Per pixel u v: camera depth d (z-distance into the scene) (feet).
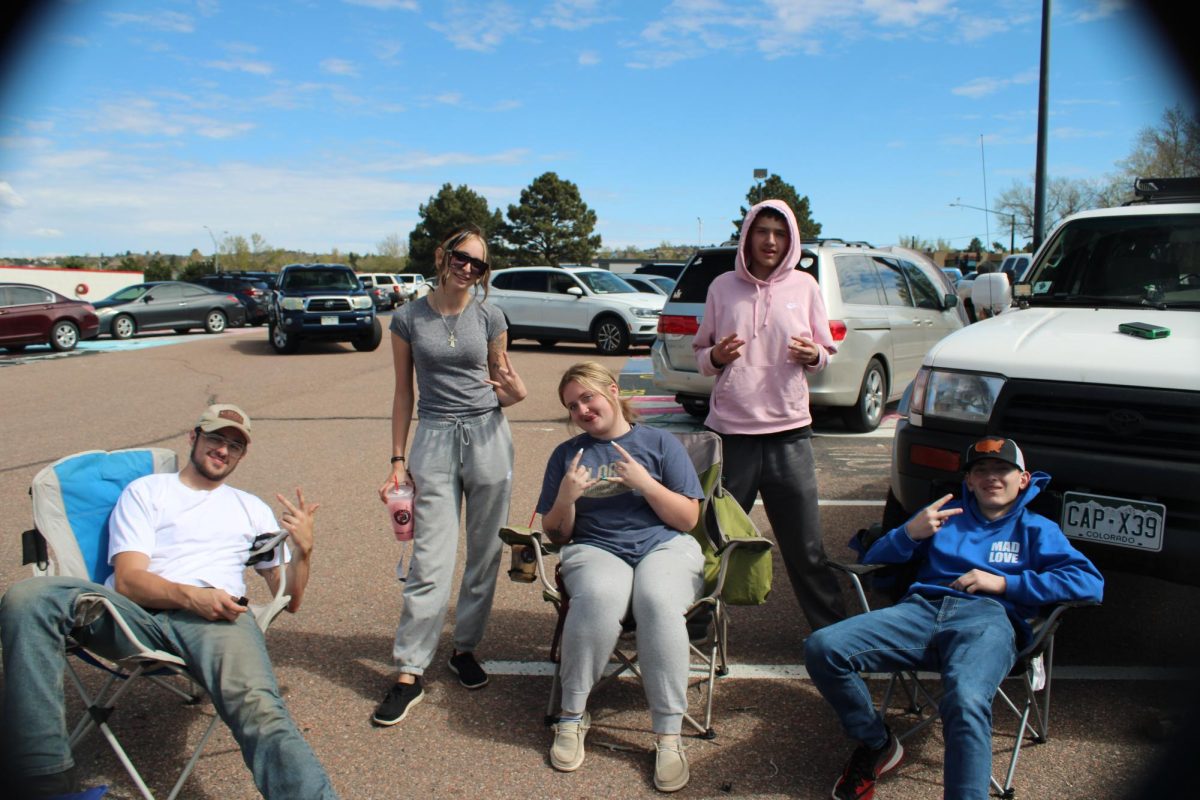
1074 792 9.20
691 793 9.32
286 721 8.50
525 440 27.68
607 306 53.93
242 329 84.84
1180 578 10.38
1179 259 14.71
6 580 15.30
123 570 9.41
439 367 11.32
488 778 9.60
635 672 10.61
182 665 8.66
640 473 10.72
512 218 218.79
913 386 12.98
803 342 11.07
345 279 58.39
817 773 9.69
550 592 10.73
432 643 11.16
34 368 49.24
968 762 8.13
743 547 10.44
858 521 18.48
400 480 11.53
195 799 9.20
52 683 8.21
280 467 24.17
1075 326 12.80
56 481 10.09
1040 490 10.63
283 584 10.30
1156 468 10.39
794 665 12.35
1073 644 12.88
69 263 190.39
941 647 9.35
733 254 28.14
